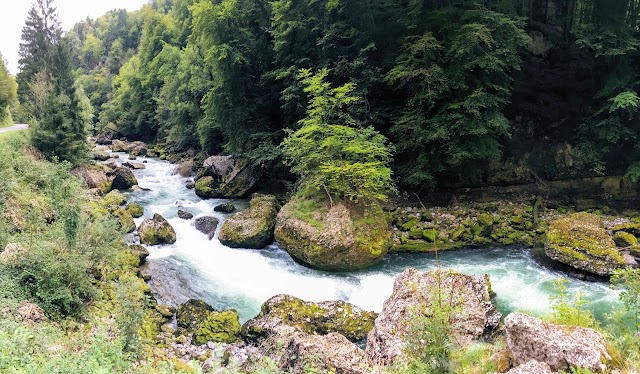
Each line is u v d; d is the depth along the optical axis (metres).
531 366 4.84
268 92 28.06
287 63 25.77
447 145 21.53
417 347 5.88
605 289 13.56
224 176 28.03
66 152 24.31
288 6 23.86
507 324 5.82
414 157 22.91
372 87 23.03
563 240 15.33
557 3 26.34
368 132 19.09
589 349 4.99
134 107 58.34
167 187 28.89
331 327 11.25
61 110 25.00
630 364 5.19
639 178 22.00
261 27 27.22
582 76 24.53
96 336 7.72
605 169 23.39
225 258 17.00
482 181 23.89
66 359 6.41
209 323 11.57
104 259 12.40
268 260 17.00
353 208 17.72
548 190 23.75
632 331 7.49
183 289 14.33
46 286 10.09
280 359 8.60
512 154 24.41
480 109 21.33
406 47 21.84
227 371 6.02
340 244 15.52
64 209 11.84
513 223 19.53
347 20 23.81
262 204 19.89
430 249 17.69
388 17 24.34
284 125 27.39
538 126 24.59
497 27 20.86
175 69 47.28
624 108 21.12
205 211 22.80
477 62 19.59
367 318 11.56
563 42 25.45
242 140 27.27
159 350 9.68
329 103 19.91
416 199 23.05
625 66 22.45
